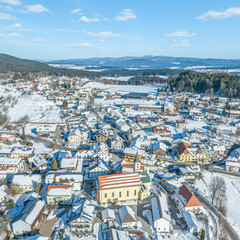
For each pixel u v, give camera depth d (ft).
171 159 504.02
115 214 318.04
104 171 417.28
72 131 606.14
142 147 552.00
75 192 367.86
